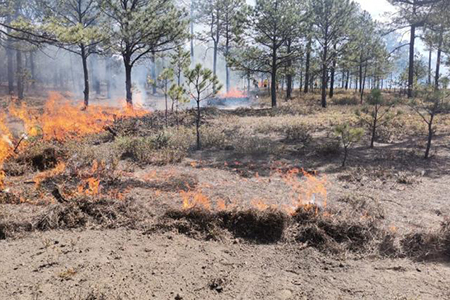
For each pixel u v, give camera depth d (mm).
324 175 7219
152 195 5598
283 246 4039
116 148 8883
